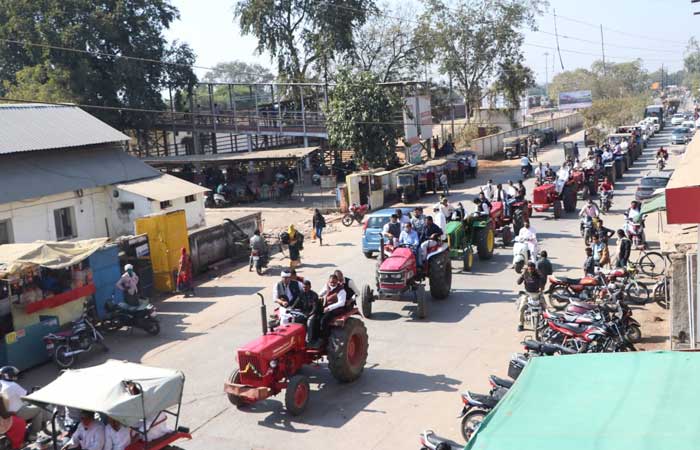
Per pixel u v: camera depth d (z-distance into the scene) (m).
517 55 68.69
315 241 28.41
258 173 45.66
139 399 9.09
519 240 20.23
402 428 11.19
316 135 49.59
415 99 47.56
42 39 44.91
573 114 90.44
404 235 17.84
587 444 4.71
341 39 54.88
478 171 51.53
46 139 28.61
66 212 27.67
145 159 44.47
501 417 5.39
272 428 11.56
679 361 5.96
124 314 17.23
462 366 13.70
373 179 36.09
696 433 4.69
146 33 48.94
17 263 15.59
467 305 17.91
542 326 14.49
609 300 14.70
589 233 22.84
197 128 52.75
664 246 12.95
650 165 45.31
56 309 16.83
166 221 21.66
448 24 66.94
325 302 12.95
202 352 15.83
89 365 15.59
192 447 11.02
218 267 24.58
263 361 11.49
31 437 11.45
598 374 5.94
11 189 25.23
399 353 14.68
